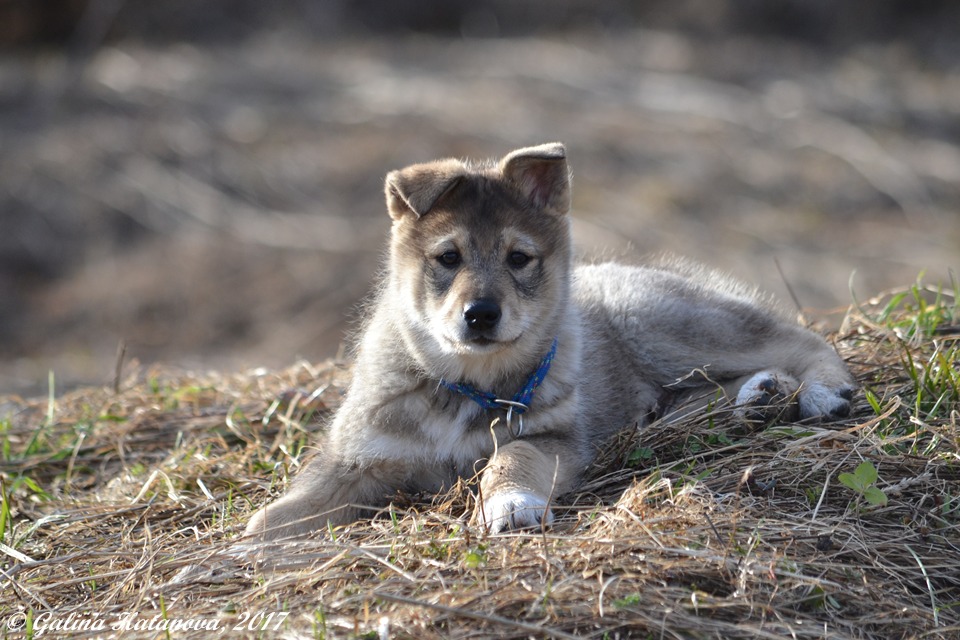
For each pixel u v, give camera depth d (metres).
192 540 7.27
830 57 32.34
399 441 7.61
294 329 19.45
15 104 27.53
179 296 20.78
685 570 5.93
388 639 5.53
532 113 26.58
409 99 27.72
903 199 22.23
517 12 36.28
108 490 8.71
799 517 6.54
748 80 29.42
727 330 8.86
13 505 8.35
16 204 23.38
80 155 24.92
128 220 23.12
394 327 7.98
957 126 25.66
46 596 6.77
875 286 18.66
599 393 8.56
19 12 32.03
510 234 7.84
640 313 9.00
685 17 35.50
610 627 5.55
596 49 33.03
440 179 7.76
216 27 34.62
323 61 31.61
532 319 7.76
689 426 7.79
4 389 16.92
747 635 5.56
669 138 25.27
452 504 7.17
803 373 8.46
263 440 9.22
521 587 5.82
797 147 24.73
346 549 6.40
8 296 21.39
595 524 6.53
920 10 34.25
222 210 23.33
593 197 22.53
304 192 23.80
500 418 7.61
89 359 18.86
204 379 11.16
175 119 26.66
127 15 33.75
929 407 7.80
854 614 5.86
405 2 36.41
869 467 6.61
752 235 21.06
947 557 6.34
